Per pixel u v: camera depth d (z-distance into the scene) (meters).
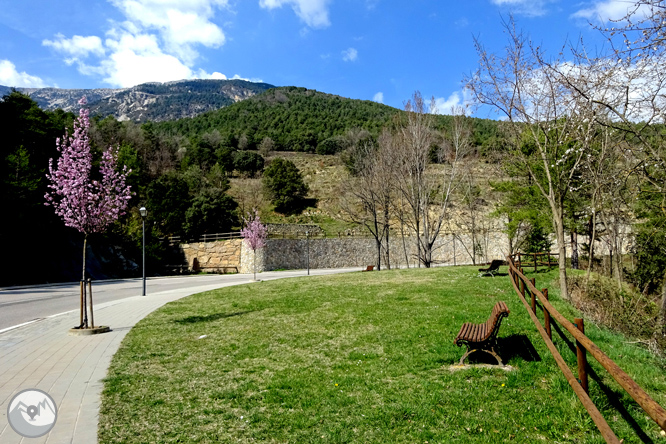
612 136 10.68
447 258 46.16
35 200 28.50
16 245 28.06
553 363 5.79
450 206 44.34
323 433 4.01
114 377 5.84
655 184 7.97
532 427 4.04
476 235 43.62
